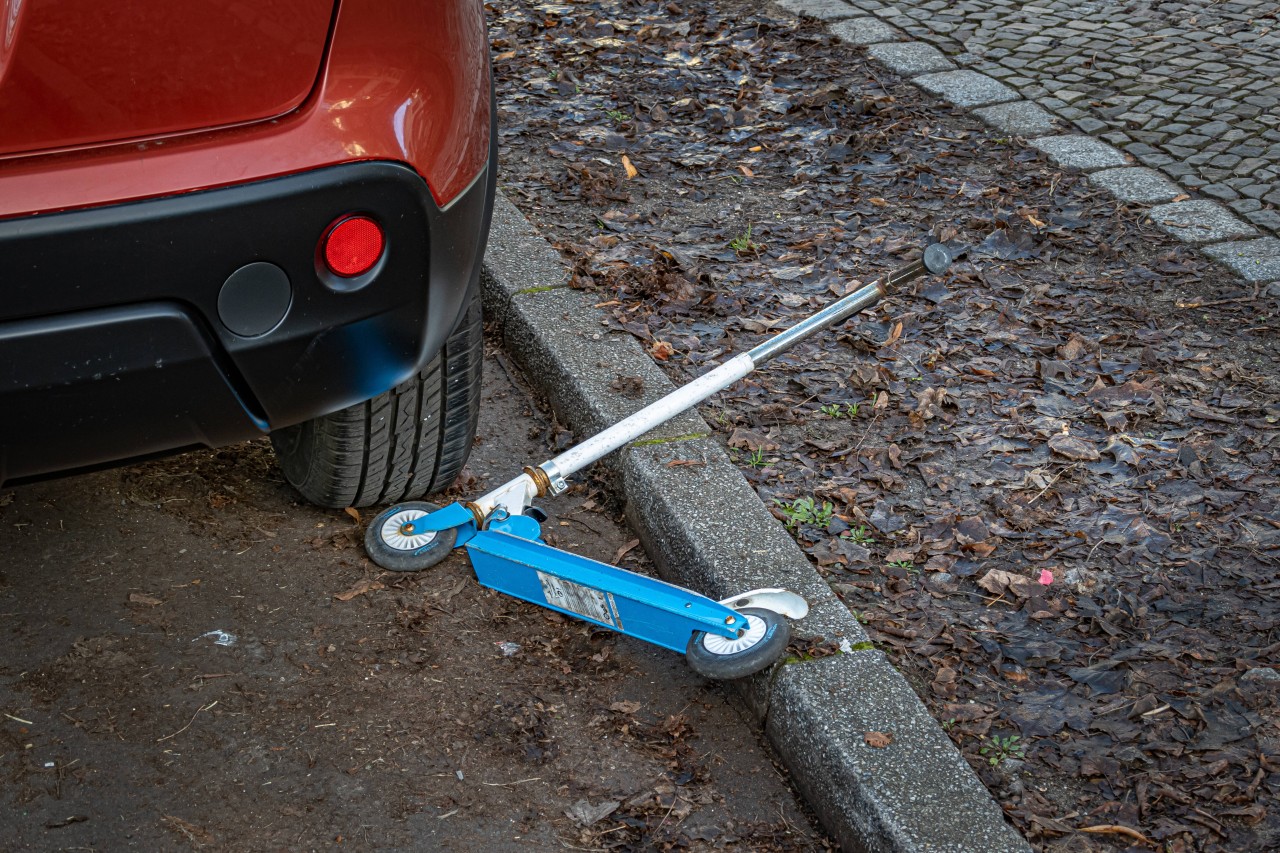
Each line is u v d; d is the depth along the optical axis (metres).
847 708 2.22
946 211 4.51
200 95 1.77
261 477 3.03
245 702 2.35
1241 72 5.74
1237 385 3.44
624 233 4.30
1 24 1.62
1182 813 2.08
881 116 5.36
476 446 3.25
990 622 2.55
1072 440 3.16
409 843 2.07
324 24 1.84
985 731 2.25
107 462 2.06
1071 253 4.21
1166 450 3.12
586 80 5.84
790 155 5.04
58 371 1.82
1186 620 2.54
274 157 1.84
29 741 2.22
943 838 1.97
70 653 2.42
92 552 2.70
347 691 2.39
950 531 2.82
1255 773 2.15
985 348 3.63
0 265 1.71
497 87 5.71
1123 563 2.72
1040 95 5.56
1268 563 2.70
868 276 4.02
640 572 2.86
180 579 2.65
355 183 1.91
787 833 2.17
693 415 3.16
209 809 2.11
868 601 2.60
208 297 1.87
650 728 2.38
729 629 2.32
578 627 2.64
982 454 3.13
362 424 2.62
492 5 6.89
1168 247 4.25
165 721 2.29
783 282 3.99
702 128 5.33
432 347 2.28
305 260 1.92
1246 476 3.01
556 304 3.66
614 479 3.08
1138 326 3.75
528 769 2.25
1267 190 4.64
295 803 2.14
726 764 2.31
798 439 3.17
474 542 2.66
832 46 6.20
